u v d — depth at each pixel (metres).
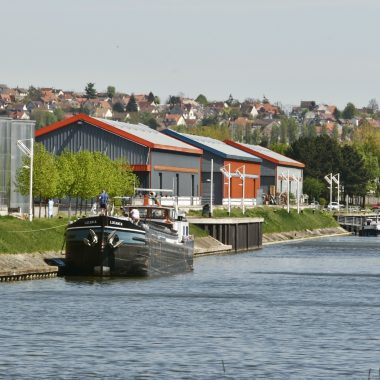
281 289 156.88
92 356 95.88
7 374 88.31
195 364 93.12
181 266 184.88
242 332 110.75
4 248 160.50
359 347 102.38
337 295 148.50
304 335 109.31
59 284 150.38
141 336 106.75
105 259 160.62
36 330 108.88
